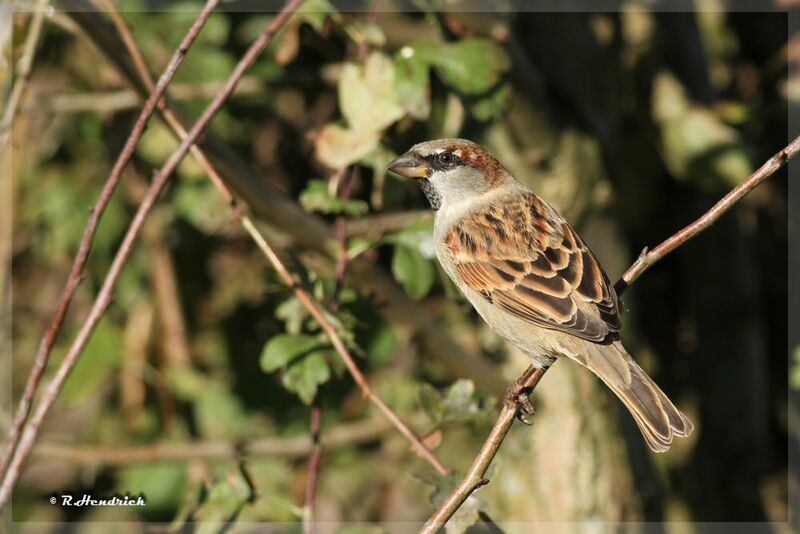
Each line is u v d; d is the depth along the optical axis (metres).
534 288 8.10
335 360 8.38
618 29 10.99
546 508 10.54
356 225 9.54
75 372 11.40
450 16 9.38
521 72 9.68
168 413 11.76
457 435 11.84
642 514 10.75
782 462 13.41
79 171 11.98
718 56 13.12
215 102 7.28
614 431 10.71
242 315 12.28
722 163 11.34
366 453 12.37
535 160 10.23
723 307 12.96
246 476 8.49
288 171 12.27
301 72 11.35
